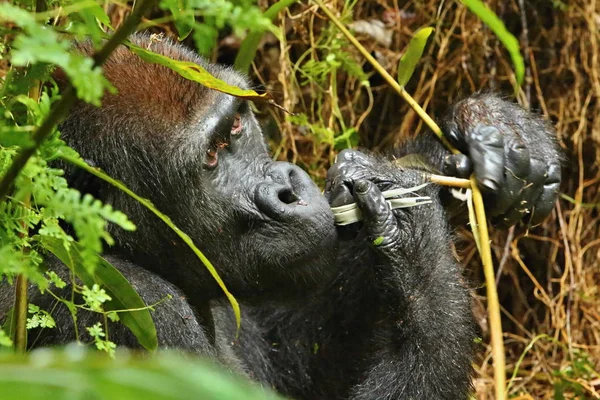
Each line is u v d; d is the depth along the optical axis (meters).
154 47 5.68
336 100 9.44
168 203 5.38
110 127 5.24
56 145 3.29
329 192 5.94
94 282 4.08
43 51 2.17
